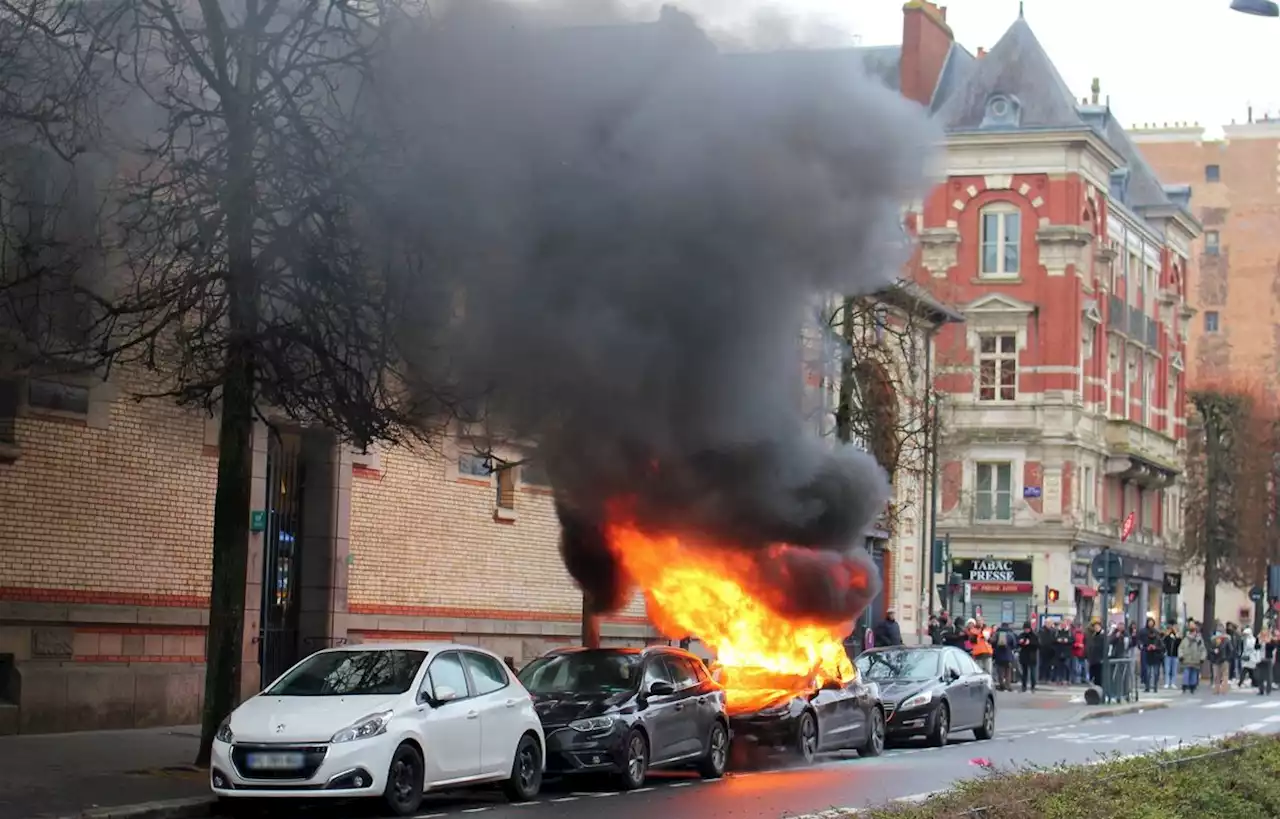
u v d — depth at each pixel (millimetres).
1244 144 102750
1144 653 51188
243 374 17062
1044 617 53406
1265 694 50188
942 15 67750
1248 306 102062
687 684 20453
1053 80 63812
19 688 20438
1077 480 63062
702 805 17297
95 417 21594
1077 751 26297
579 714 18625
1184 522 77688
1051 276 62688
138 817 15242
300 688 16500
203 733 17797
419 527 28328
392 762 15594
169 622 22812
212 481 23688
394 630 27594
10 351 18469
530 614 31516
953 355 49844
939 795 15477
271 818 15836
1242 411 74000
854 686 24625
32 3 16562
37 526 20781
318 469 26016
